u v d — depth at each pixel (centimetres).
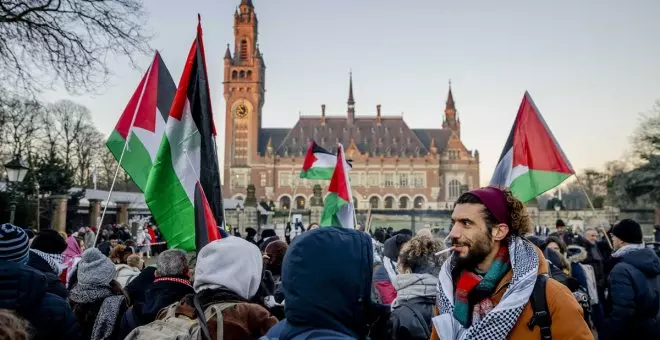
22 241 438
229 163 12362
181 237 691
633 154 6147
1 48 1834
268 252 757
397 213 6944
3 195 2725
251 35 12688
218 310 339
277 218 7488
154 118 850
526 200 904
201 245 596
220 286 363
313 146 1878
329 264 244
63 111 7631
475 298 320
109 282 567
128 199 5034
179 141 714
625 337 620
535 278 304
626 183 6197
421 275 466
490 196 325
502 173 937
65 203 3422
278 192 12350
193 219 700
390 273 557
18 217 2745
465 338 302
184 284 496
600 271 930
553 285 307
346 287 244
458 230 327
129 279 765
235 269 368
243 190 12312
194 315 352
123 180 8988
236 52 12675
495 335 294
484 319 297
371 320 260
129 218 4588
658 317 621
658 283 632
